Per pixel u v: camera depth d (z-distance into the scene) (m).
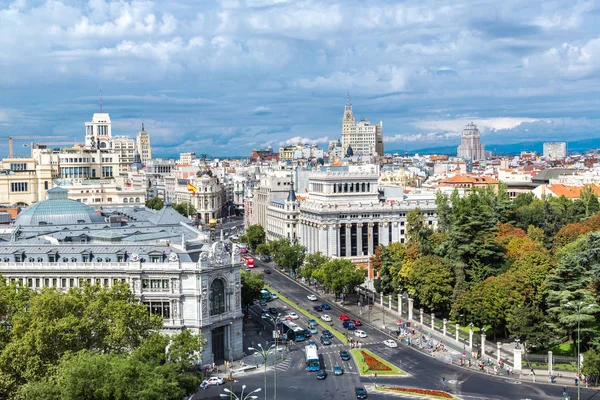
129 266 196.00
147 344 152.38
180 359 160.38
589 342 181.50
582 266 198.38
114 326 155.75
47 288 168.00
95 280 198.62
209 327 196.25
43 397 131.12
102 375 132.12
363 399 166.88
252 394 171.38
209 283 197.25
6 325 162.50
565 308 187.75
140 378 134.25
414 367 192.75
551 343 189.38
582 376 176.62
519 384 176.38
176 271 192.50
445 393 169.25
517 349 186.75
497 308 199.38
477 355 199.12
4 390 142.25
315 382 181.00
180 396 140.00
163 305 195.12
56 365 145.12
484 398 166.00
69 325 149.38
